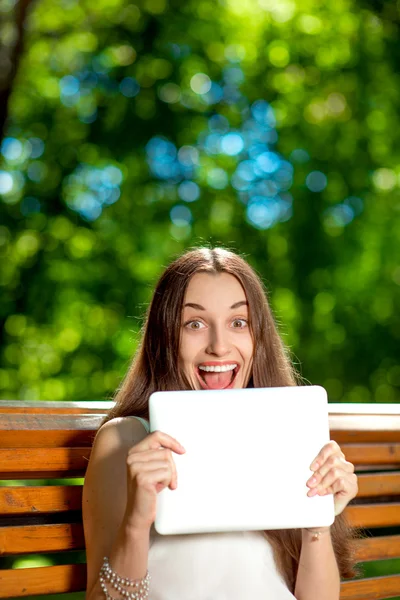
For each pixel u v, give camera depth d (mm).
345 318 12609
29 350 11883
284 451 2150
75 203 12266
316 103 12352
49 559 7617
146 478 2045
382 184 12477
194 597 2271
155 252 12156
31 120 12086
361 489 2746
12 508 2285
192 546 2312
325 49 12242
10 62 9656
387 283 12625
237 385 2490
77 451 2396
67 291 11977
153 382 2488
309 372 12664
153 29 12031
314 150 12445
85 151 12070
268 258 12461
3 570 2242
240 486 2121
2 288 11867
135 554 2109
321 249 12414
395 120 12375
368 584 2715
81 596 4875
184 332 2453
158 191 12391
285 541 2432
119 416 2484
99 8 11859
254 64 12250
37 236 12039
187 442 2113
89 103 12117
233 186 12508
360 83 12305
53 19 11695
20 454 2312
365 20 12266
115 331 11969
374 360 12688
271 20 12102
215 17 12016
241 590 2301
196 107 12180
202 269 2459
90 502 2297
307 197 12414
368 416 2904
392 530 5555
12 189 12164
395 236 12500
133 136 12055
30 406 2547
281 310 12445
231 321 2471
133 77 12055
